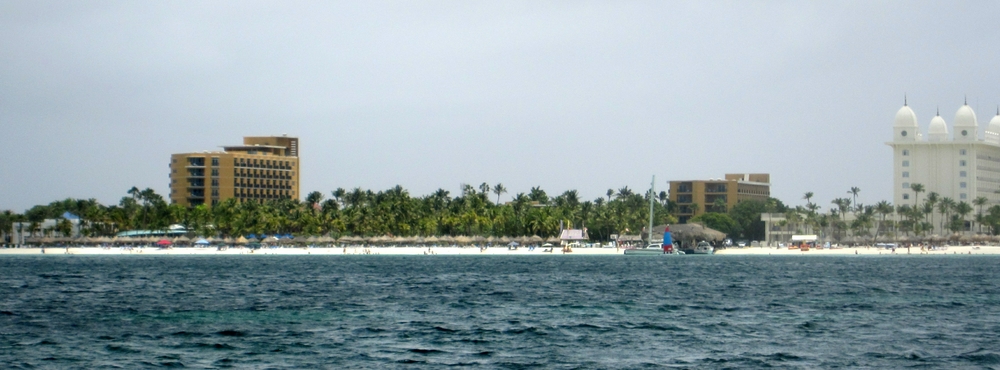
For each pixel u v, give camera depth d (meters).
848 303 92.06
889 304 90.94
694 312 82.44
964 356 55.56
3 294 106.62
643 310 84.44
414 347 59.38
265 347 59.25
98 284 125.94
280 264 198.50
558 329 68.81
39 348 59.03
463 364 53.06
